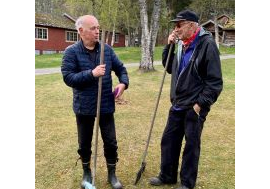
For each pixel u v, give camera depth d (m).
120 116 7.07
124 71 3.71
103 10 26.06
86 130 3.65
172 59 3.77
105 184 3.90
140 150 5.02
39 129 6.17
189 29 3.32
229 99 8.72
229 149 5.06
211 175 4.13
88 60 3.45
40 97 9.20
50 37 33.00
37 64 20.77
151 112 7.48
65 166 4.46
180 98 3.51
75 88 3.48
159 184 3.85
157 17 14.16
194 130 3.45
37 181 4.03
